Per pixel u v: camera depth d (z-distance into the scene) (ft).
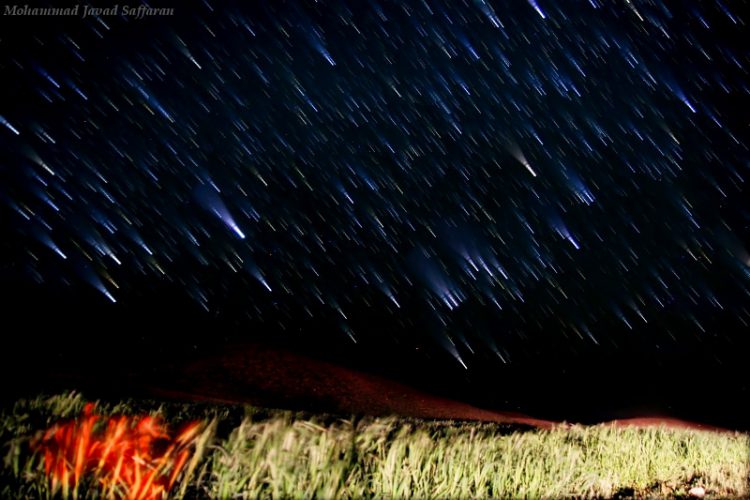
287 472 6.77
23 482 6.00
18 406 8.66
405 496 7.50
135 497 5.96
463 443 9.48
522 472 9.62
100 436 7.00
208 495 6.46
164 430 7.96
